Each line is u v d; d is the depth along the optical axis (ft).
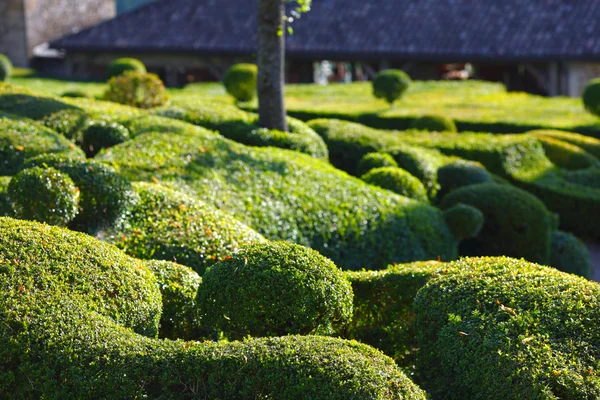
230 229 26.02
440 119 58.65
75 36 111.04
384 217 33.96
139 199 25.93
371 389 14.25
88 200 23.73
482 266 18.75
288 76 109.29
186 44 107.04
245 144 41.32
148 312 17.13
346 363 14.66
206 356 14.94
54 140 33.22
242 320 17.19
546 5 104.22
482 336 16.33
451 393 16.40
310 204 32.68
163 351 15.12
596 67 98.02
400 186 38.50
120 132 35.22
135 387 14.67
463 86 88.63
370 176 39.11
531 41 99.55
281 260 17.62
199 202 27.50
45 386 14.56
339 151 46.34
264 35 42.45
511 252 38.50
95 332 15.29
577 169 52.54
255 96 70.08
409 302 21.58
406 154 43.62
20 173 22.58
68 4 131.75
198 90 82.43
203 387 14.83
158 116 40.34
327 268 17.87
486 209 38.45
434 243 34.50
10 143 31.71
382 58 102.22
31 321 15.10
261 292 17.10
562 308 16.55
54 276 16.25
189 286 20.45
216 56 108.06
